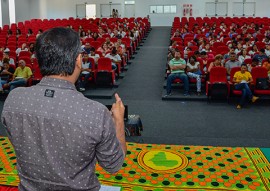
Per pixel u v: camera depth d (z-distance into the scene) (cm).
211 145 525
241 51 1034
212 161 461
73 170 129
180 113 747
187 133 615
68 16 2384
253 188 388
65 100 128
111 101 849
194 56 911
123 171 431
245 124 668
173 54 1034
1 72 932
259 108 786
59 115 126
